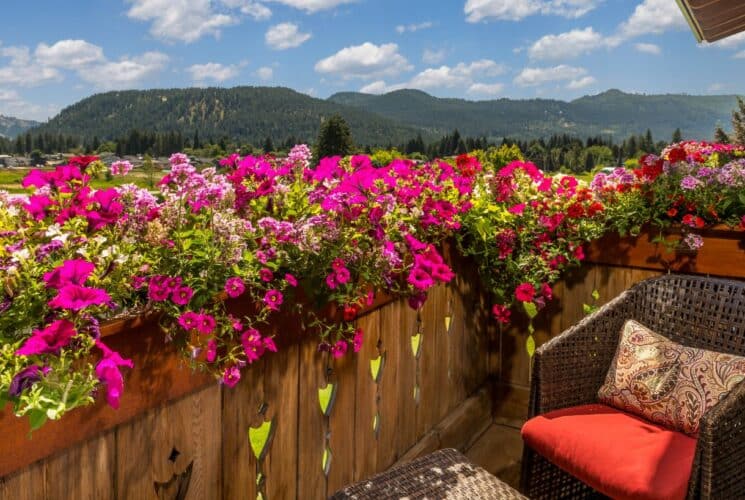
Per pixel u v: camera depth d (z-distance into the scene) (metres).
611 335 2.28
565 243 2.91
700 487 1.54
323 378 1.85
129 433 1.21
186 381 1.32
